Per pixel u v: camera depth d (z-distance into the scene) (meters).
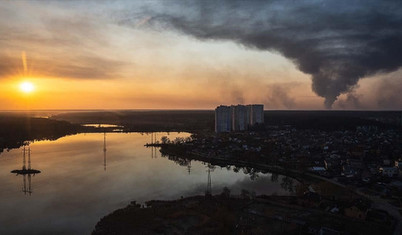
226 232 111.06
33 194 165.50
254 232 110.25
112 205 147.50
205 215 128.50
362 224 118.00
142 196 162.62
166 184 189.12
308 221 120.38
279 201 145.25
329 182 186.88
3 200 155.38
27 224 124.94
